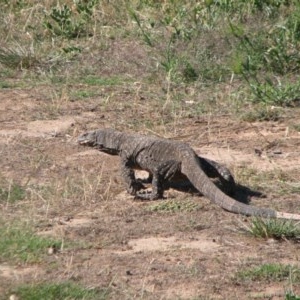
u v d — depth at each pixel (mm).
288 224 15219
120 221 15625
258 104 22500
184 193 16891
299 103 22484
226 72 24516
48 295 12883
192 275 13695
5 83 24406
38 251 14312
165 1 29375
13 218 15523
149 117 21594
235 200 16094
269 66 24750
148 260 14188
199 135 20328
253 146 19672
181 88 23781
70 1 30547
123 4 29969
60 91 23656
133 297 12953
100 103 22656
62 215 15836
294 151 19406
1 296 12875
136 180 17094
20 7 30297
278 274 13773
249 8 27875
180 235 15117
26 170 17953
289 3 28203
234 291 13273
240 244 14844
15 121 21344
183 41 25938
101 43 27031
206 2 27500
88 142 17062
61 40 27891
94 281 13422
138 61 25562
